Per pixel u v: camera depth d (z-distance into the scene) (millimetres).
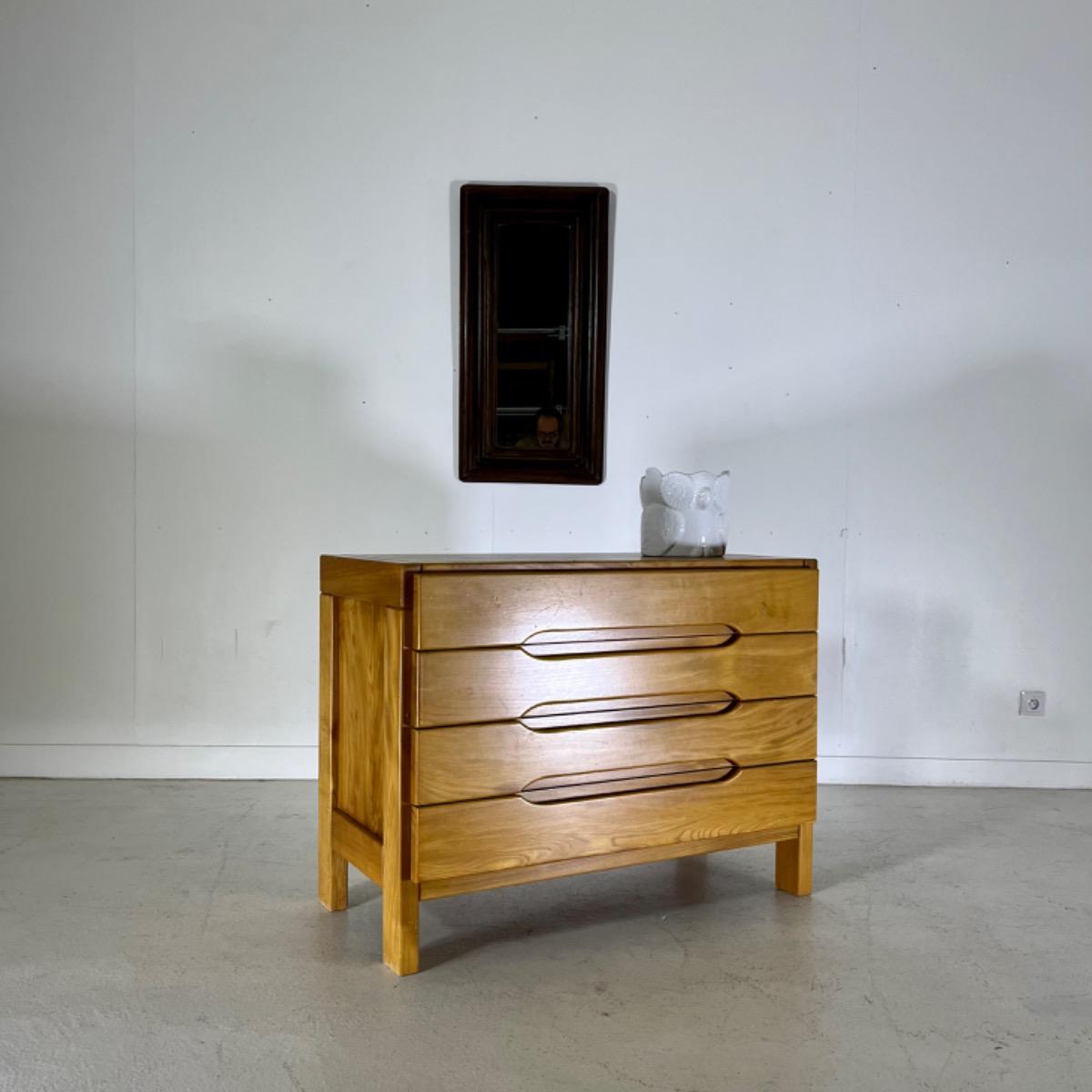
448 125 3064
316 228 3061
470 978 1770
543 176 3082
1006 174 3123
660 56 3084
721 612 2074
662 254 3107
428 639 1774
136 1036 1542
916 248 3129
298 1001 1671
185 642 3084
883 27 3098
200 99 3037
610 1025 1605
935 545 3156
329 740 2082
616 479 3129
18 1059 1472
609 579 1952
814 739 2193
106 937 1912
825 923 2043
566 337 3070
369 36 3051
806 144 3109
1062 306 3141
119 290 3037
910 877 2320
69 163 3025
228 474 3072
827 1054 1520
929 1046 1547
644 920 2055
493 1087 1421
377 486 3098
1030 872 2363
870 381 3137
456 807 1808
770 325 3127
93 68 3023
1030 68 3109
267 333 3064
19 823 2625
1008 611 3166
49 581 3059
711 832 2074
